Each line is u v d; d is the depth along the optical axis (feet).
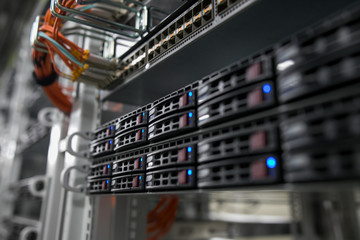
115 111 4.28
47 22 3.50
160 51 2.88
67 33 3.99
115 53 3.92
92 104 4.33
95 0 3.09
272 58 1.62
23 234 5.59
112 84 3.74
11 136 12.17
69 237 3.77
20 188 7.75
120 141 2.93
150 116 2.55
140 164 2.58
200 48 2.61
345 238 4.92
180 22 2.71
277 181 1.46
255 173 1.56
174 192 2.12
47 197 5.25
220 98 1.86
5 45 15.79
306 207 5.73
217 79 1.92
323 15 2.10
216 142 1.88
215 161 1.86
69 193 4.02
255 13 2.07
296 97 1.45
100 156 3.39
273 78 1.60
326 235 5.41
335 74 1.30
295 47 1.49
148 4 3.26
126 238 3.74
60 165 4.95
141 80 3.33
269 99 1.57
